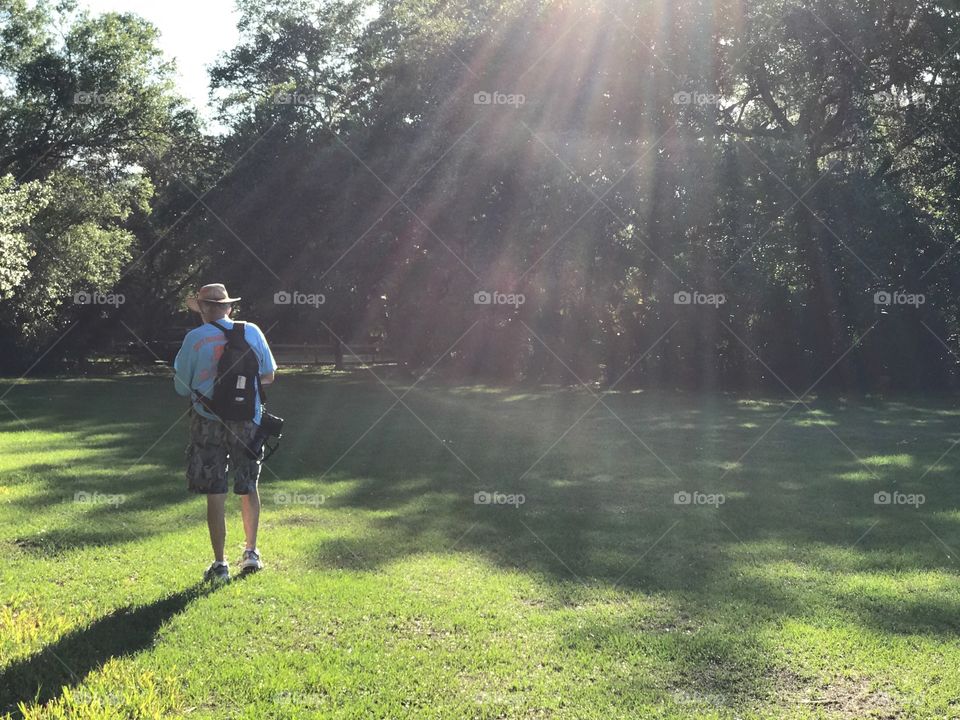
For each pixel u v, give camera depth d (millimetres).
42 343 33375
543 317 25750
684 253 22844
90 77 31156
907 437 12836
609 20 24234
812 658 3959
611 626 4375
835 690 3629
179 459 10102
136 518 6762
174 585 5016
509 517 7016
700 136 23766
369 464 9852
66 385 25562
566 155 23734
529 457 10492
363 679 3684
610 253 23328
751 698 3545
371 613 4555
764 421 15164
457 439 12242
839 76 24281
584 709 3434
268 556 5727
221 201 31312
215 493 5188
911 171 25141
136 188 33844
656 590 5016
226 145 33781
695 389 23406
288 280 30391
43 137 31484
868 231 22281
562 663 3891
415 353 29359
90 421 14695
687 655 3986
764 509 7406
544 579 5215
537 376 26453
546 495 8023
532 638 4215
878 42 23797
